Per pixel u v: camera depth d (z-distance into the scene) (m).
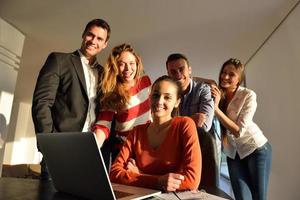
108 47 3.25
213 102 1.82
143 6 2.47
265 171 2.00
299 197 2.45
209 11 2.56
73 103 1.57
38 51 3.54
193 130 1.11
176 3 2.42
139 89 1.72
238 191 2.03
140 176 0.97
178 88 1.29
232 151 2.09
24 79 4.88
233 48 3.43
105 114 1.61
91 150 0.67
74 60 1.65
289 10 2.55
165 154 1.09
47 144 0.83
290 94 2.65
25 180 1.05
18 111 6.64
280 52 2.86
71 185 0.78
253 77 3.75
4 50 2.74
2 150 2.80
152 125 1.20
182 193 0.87
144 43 3.23
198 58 3.71
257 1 2.42
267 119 3.26
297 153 2.49
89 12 2.57
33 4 2.45
